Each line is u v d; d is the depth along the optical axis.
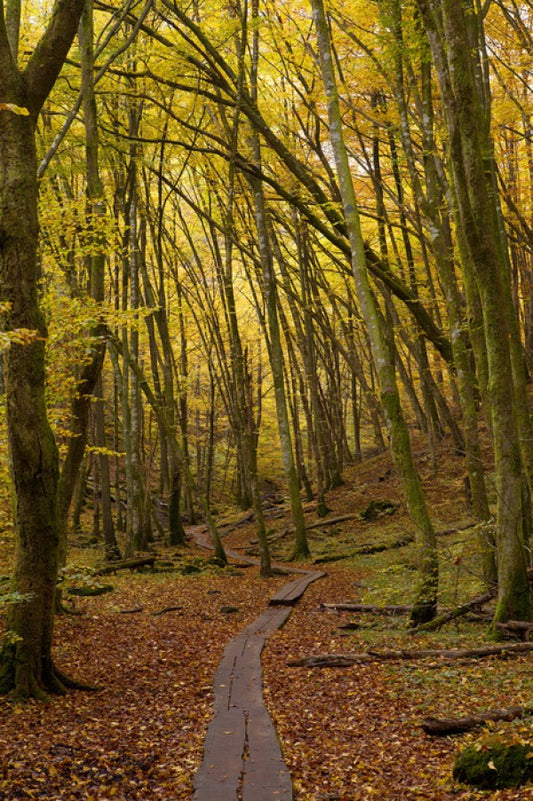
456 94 7.76
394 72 12.66
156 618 11.54
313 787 4.88
